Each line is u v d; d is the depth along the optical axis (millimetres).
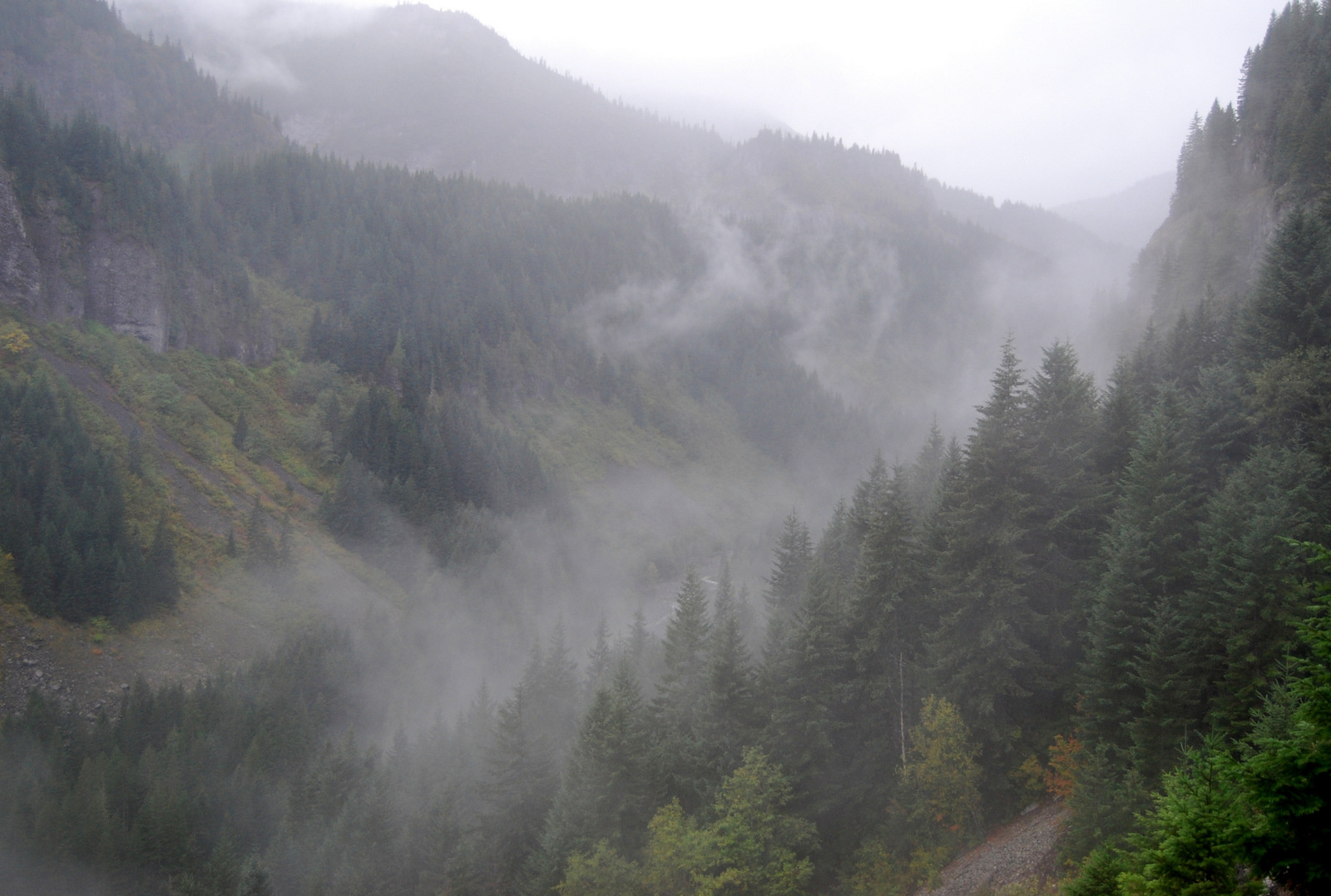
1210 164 101750
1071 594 38562
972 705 37062
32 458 87188
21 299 110375
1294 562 27844
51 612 76875
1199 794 15586
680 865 36156
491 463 146500
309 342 152750
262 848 60000
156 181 138750
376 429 137250
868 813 40188
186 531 98312
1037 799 34938
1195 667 29531
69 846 54031
